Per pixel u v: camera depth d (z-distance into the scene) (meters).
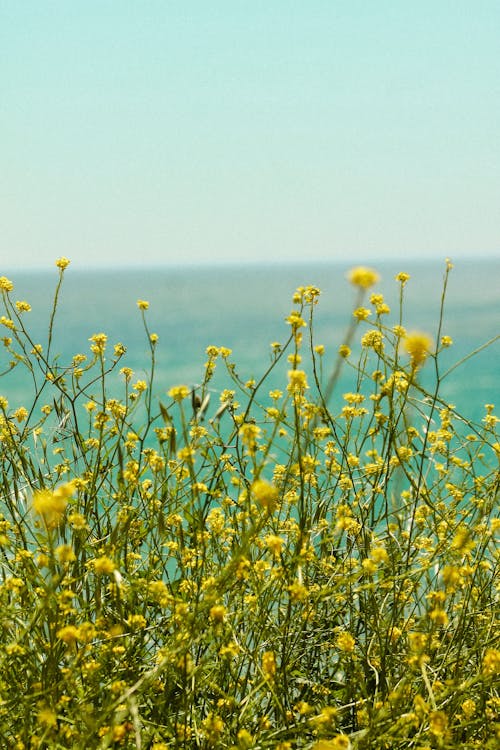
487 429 3.38
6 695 2.20
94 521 3.19
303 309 2.79
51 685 2.15
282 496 2.87
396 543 2.91
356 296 1.85
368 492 3.39
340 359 2.22
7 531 2.96
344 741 1.93
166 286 185.75
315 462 2.88
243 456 3.15
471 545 2.32
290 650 2.54
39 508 1.92
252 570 2.57
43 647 2.33
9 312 3.39
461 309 66.12
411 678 2.21
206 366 3.36
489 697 2.49
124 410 3.30
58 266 3.37
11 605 2.36
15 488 3.08
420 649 2.13
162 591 2.36
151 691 2.40
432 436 3.62
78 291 161.25
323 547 3.12
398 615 2.76
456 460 3.42
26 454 3.46
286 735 2.27
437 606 2.12
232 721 2.36
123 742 2.15
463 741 2.40
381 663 2.49
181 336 49.25
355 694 2.67
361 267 1.83
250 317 67.44
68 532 3.22
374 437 3.56
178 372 28.88
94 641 2.44
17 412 3.49
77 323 61.66
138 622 2.36
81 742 1.85
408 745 2.28
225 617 2.25
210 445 3.04
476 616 2.78
